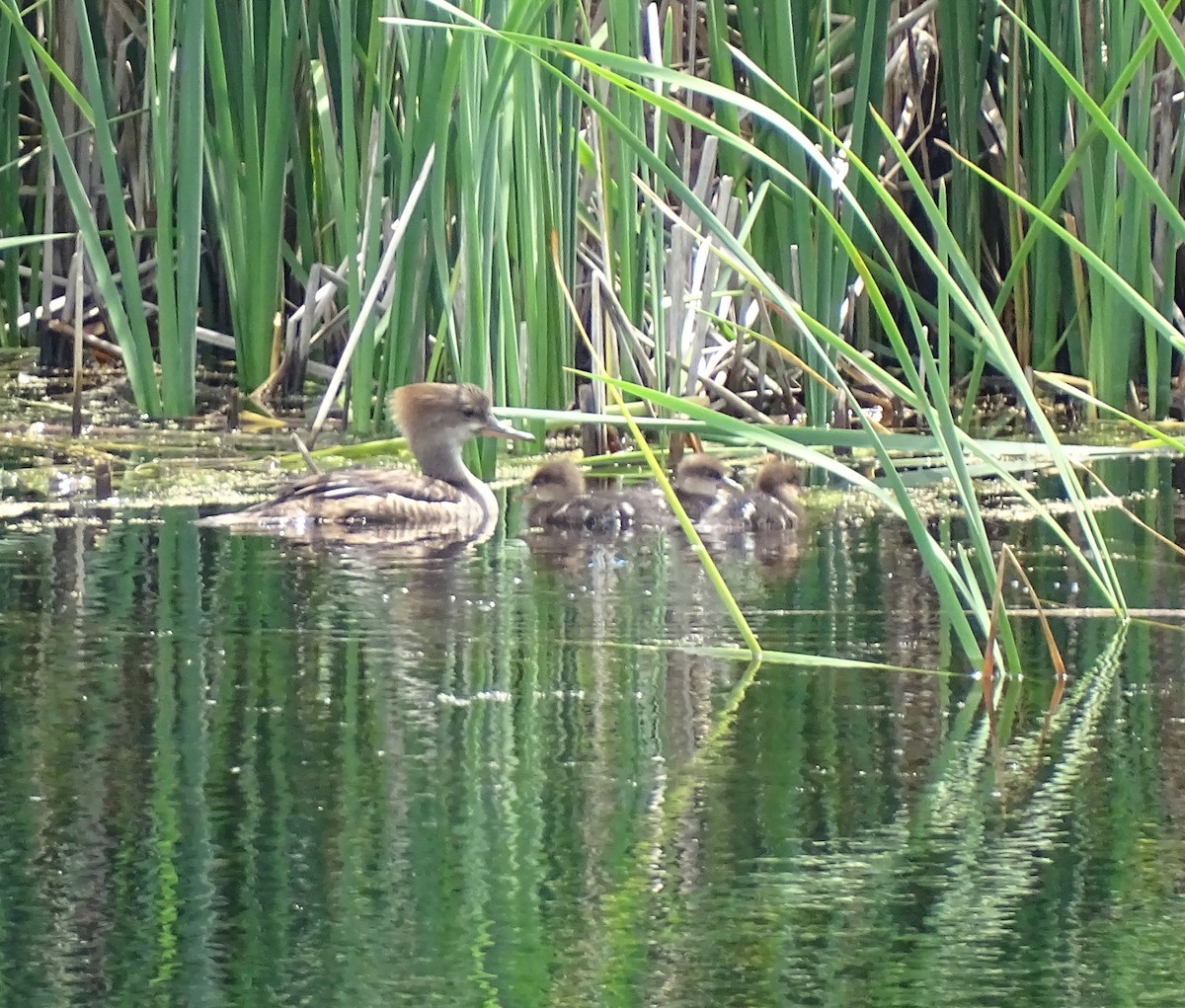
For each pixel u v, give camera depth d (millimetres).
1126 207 18188
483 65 15797
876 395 19625
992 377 21219
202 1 16641
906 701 9469
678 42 19109
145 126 20922
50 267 20984
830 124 17625
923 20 20422
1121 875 7160
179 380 18203
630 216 16625
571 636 10797
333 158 17953
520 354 17422
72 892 6957
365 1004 6113
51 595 11609
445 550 13750
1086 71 18859
